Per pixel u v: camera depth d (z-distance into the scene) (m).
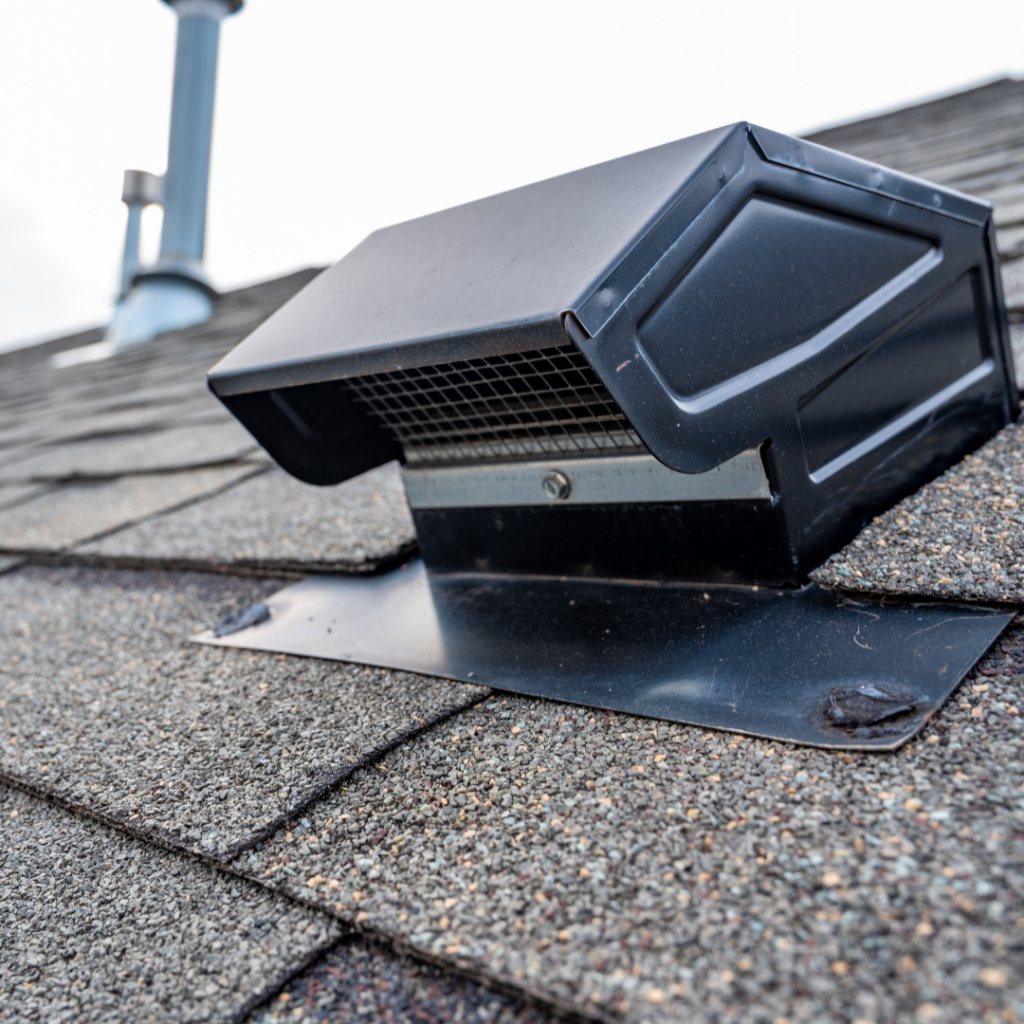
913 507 1.35
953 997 0.59
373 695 1.27
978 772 0.80
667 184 1.02
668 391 1.01
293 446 1.43
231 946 0.86
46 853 1.11
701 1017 0.63
